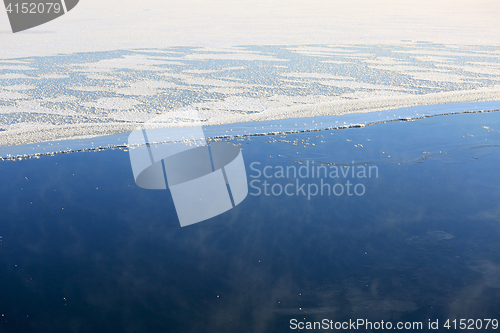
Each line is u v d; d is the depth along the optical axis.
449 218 3.76
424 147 5.70
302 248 3.30
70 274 2.99
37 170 4.92
